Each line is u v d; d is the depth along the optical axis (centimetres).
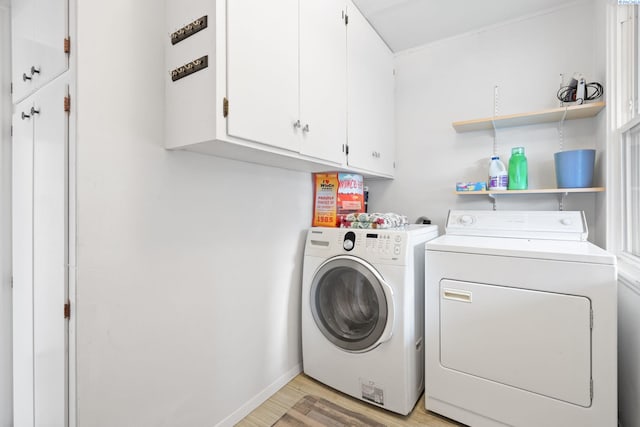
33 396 119
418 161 241
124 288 108
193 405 133
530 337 132
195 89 107
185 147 117
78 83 96
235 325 153
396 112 251
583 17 184
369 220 180
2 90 135
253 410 163
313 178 210
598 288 120
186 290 130
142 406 114
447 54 228
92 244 100
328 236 182
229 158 148
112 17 105
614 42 156
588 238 185
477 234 191
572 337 124
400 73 248
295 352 196
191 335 132
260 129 117
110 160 104
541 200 198
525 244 154
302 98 140
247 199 159
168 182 122
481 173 217
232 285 151
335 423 151
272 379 177
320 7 153
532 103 199
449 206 229
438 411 155
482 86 215
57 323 103
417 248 169
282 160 153
